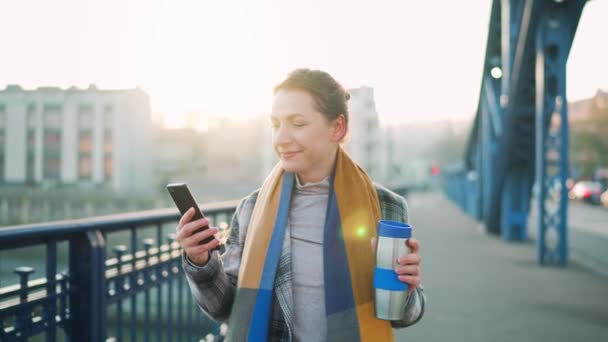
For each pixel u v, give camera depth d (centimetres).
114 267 220
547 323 471
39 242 176
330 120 120
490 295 588
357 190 124
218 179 7019
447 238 1196
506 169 1129
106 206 5631
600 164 5822
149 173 6231
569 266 806
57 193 5662
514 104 1018
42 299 176
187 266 118
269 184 130
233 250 136
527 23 845
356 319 113
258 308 116
